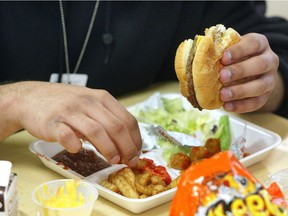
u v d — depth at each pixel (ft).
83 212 2.66
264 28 5.22
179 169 3.44
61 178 3.31
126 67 5.09
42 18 4.75
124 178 3.05
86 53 4.96
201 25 5.47
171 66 5.46
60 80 4.80
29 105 3.29
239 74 3.33
